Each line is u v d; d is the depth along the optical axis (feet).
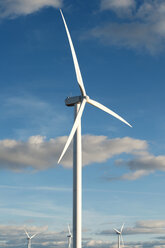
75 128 177.47
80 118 180.55
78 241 169.99
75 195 173.88
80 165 177.06
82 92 187.01
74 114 184.55
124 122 208.54
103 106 197.77
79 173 175.94
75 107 185.16
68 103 187.11
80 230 171.42
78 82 186.80
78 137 179.01
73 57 190.80
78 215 172.24
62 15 196.24
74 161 177.17
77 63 191.21
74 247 169.78
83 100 184.55
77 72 189.26
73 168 177.17
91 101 189.26
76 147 177.99
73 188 175.22
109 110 201.67
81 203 174.19
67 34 194.08
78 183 175.01
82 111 182.19
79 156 177.27
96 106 193.88
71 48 192.65
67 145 172.04
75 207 173.06
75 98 185.98
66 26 195.00
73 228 171.53
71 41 194.18
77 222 171.42
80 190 175.01
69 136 174.40
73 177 176.45
